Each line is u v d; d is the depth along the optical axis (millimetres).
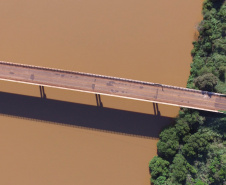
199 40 130625
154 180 122688
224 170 113562
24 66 127562
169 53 131250
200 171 119500
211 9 129500
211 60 125938
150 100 124188
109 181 127375
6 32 133250
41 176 129375
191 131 124000
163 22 132750
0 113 132625
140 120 129500
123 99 130500
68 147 129875
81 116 131250
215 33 126562
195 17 132875
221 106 121250
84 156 129125
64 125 131000
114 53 132250
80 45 133000
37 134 131125
